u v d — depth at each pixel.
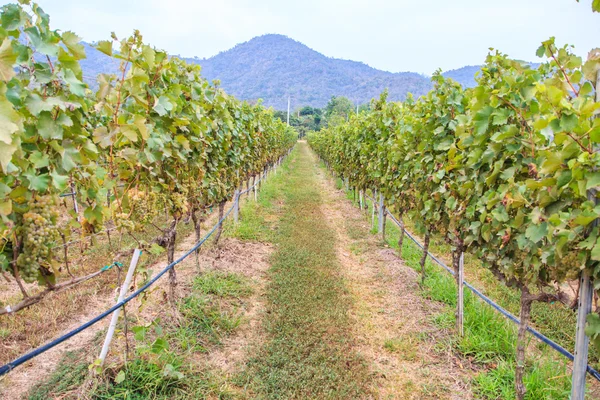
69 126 2.29
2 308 2.14
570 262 2.18
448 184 4.11
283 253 6.98
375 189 9.14
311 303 4.98
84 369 3.33
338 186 16.41
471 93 4.19
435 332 4.47
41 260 2.14
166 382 3.22
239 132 7.45
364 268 6.70
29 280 2.14
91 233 2.80
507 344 3.98
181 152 4.16
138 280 5.34
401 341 4.26
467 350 4.00
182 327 4.14
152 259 6.32
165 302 4.52
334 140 16.28
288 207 11.48
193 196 4.86
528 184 2.28
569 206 2.31
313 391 3.34
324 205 12.57
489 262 3.41
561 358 4.00
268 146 13.77
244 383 3.44
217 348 3.99
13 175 1.92
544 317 4.89
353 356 3.90
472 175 3.61
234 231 8.10
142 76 3.01
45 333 4.11
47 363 3.63
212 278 5.54
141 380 3.20
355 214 11.18
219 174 6.11
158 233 7.89
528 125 2.85
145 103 3.14
